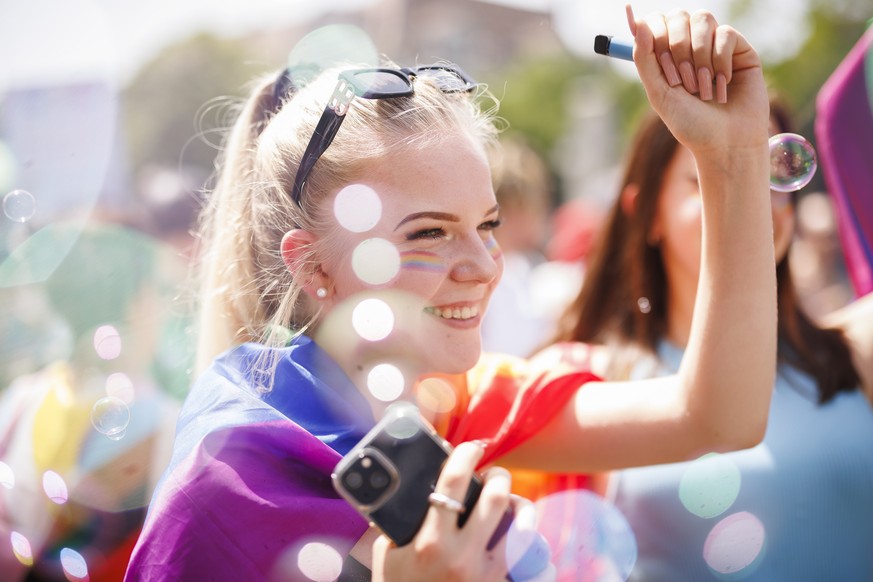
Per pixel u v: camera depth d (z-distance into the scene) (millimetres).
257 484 961
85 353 1649
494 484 788
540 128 22391
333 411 1019
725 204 1002
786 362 1578
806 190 4895
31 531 1496
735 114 989
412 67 1128
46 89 1975
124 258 1761
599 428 1158
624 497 1535
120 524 1506
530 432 1185
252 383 1049
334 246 1022
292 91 1183
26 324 1707
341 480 776
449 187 985
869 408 1559
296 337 1064
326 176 1026
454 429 1223
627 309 1785
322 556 943
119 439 1526
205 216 1368
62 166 1919
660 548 1502
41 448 1523
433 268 981
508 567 780
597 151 21703
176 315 1595
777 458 1504
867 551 1489
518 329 3176
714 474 1501
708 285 1027
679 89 997
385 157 997
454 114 1030
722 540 1479
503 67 24641
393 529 775
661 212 1733
